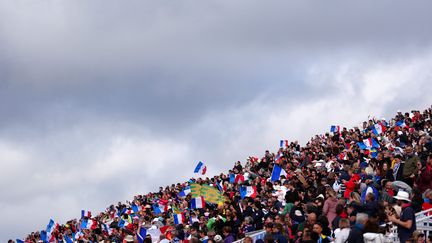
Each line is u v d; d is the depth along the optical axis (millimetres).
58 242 72312
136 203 69000
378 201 33125
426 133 52375
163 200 62375
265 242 31359
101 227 65125
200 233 41188
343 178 41344
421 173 36812
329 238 31594
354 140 60656
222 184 62406
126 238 43969
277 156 66000
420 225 33281
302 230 32250
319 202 36969
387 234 29438
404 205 29719
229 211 41625
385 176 39031
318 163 54594
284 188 45750
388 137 56875
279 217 34969
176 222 50406
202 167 69562
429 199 34406
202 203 51219
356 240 27734
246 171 65375
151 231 45688
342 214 33656
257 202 41719
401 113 69000
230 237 37938
